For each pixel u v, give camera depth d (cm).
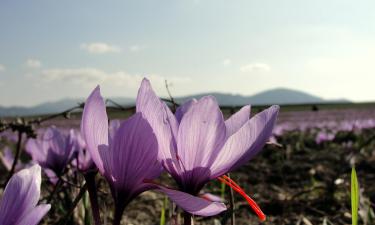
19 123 24
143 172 11
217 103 12
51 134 24
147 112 11
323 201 38
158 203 39
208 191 43
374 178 54
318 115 303
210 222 32
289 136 122
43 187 31
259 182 55
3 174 44
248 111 14
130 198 12
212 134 12
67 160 23
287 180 55
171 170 12
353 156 42
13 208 9
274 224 33
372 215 28
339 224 32
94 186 12
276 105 12
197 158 12
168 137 12
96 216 12
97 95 11
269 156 78
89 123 11
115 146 11
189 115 12
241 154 12
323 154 85
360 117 238
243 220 34
